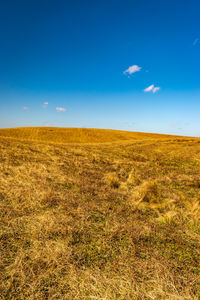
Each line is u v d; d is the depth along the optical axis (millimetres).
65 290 1999
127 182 6242
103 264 2377
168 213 3865
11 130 48281
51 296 1924
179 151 15367
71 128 60938
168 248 2732
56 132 49875
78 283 2088
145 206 4258
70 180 6055
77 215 3684
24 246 2686
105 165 9000
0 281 2096
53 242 2775
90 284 2076
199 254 2613
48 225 3244
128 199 4688
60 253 2535
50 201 4254
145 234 3074
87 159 10250
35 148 12969
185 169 8742
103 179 6453
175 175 7426
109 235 3021
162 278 2174
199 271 2297
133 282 2107
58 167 7816
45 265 2330
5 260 2398
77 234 3029
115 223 3414
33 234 2961
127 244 2799
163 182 6379
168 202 4480
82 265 2354
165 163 10195
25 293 1958
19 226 3203
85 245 2756
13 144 13977
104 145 18938
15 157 9328
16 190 4910
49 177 6277
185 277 2195
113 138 48281
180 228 3307
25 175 6332
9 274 2182
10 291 1980
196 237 3029
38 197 4477
